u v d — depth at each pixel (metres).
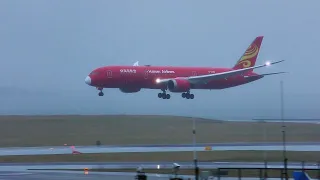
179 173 194.38
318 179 188.12
